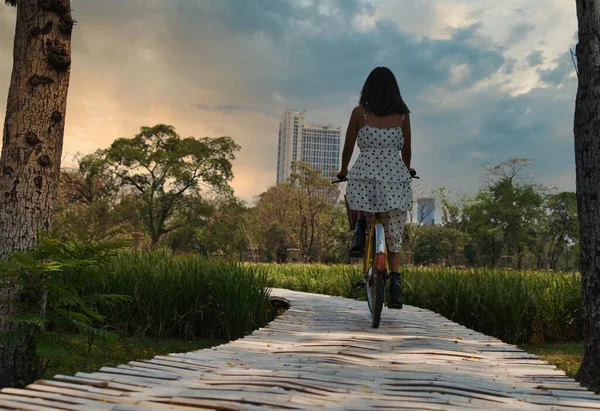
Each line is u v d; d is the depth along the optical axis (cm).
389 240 424
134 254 931
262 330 433
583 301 468
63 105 410
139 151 3759
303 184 4562
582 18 477
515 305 784
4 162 390
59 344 404
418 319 541
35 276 368
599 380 442
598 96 463
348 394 221
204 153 3928
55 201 405
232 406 187
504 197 5097
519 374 281
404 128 421
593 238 459
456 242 5088
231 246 3925
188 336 695
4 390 200
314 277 1430
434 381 248
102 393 205
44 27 397
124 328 674
